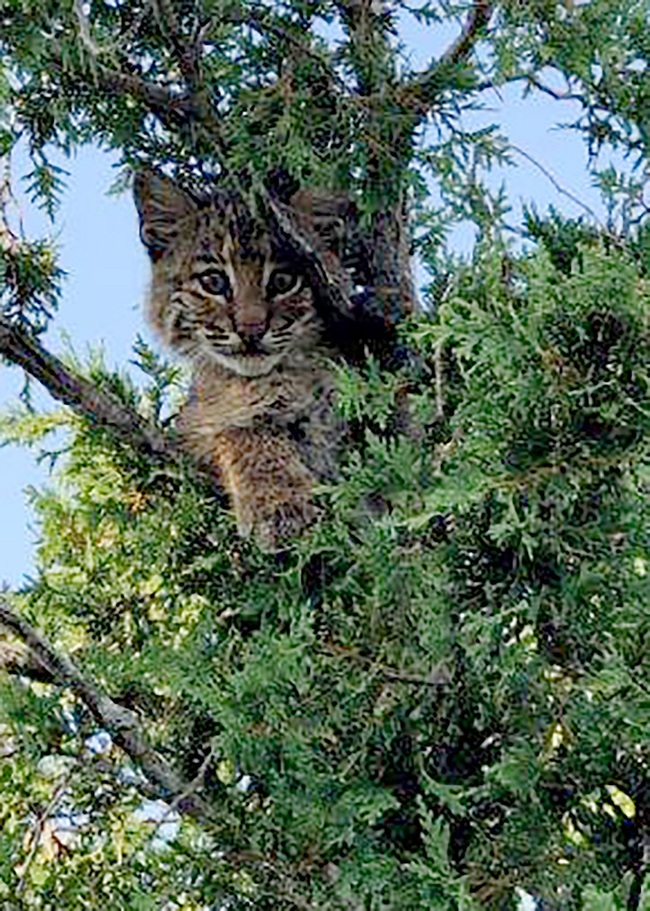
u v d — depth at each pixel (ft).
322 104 36.27
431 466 30.27
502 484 27.12
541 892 28.50
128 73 38.81
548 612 28.50
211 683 31.71
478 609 28.60
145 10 36.58
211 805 33.63
